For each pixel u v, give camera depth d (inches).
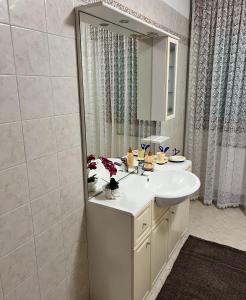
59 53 51.0
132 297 63.4
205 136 125.8
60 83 52.2
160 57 85.5
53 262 56.7
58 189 55.2
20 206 47.0
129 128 82.1
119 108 75.4
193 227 108.0
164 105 89.7
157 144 102.5
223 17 108.0
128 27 68.3
